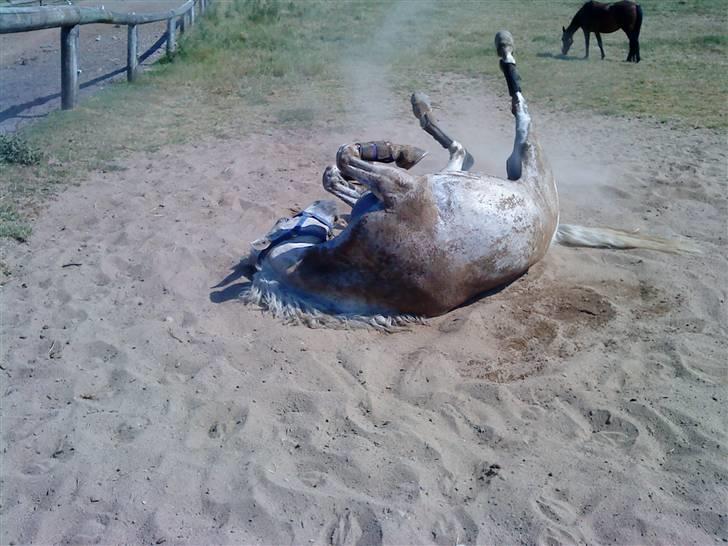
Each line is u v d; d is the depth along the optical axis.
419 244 4.28
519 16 21.41
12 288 5.11
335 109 9.96
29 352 4.36
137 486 3.35
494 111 9.91
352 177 4.35
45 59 13.25
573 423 3.71
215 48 14.12
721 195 6.67
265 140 8.56
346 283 4.48
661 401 3.83
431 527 3.14
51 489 3.35
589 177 7.28
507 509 3.21
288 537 3.10
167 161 7.82
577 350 4.33
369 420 3.76
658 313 4.72
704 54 14.49
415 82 11.83
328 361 4.23
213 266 5.36
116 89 10.90
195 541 3.09
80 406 3.87
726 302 4.81
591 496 3.26
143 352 4.33
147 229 6.02
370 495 3.30
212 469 3.44
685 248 5.53
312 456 3.51
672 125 9.11
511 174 5.15
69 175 7.27
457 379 4.07
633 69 13.12
